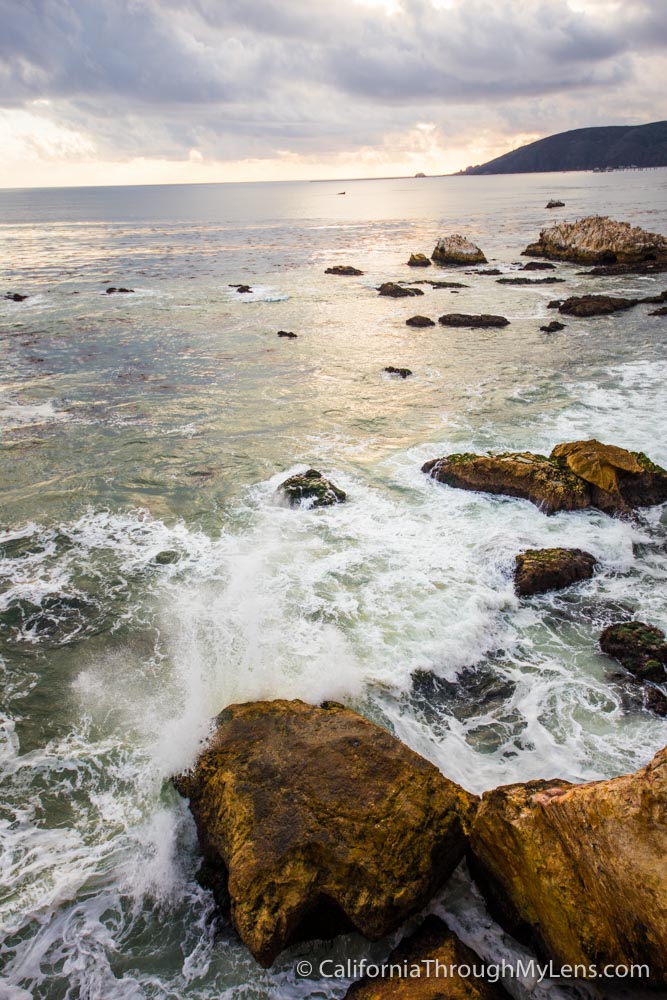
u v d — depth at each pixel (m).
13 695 7.57
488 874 5.27
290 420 16.19
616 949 4.38
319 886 5.04
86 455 14.20
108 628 8.62
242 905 4.91
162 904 5.37
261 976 4.86
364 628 8.36
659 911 4.24
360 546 10.28
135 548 10.50
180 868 5.66
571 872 4.65
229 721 6.62
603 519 10.84
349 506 11.61
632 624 8.16
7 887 5.44
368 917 4.87
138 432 15.52
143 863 5.67
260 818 5.42
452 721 7.09
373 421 15.95
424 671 7.69
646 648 7.69
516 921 5.02
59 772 6.55
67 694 7.57
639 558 9.91
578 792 4.98
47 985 4.81
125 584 9.54
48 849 5.78
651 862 4.43
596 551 9.90
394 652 7.92
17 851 5.75
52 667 8.00
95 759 6.68
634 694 7.29
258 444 14.70
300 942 5.05
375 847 5.15
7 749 6.85
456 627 8.32
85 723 7.16
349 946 5.02
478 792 6.18
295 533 10.77
